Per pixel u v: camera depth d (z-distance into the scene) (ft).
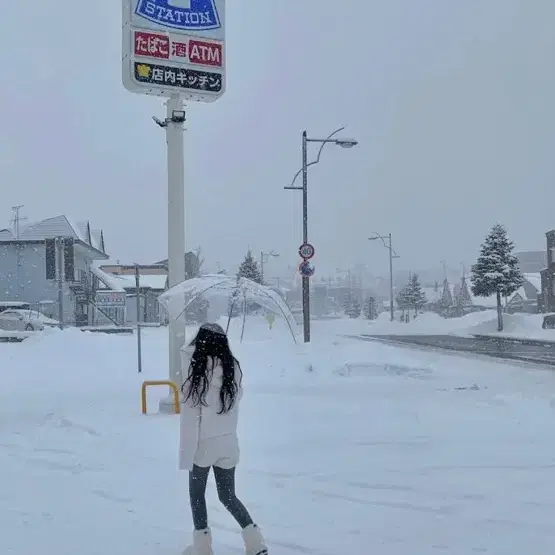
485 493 20.49
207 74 38.99
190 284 35.68
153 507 19.77
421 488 21.12
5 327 128.36
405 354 74.23
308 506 19.52
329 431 29.99
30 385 50.16
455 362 67.77
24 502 20.40
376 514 18.72
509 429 30.01
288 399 39.50
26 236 176.24
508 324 150.20
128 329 135.95
